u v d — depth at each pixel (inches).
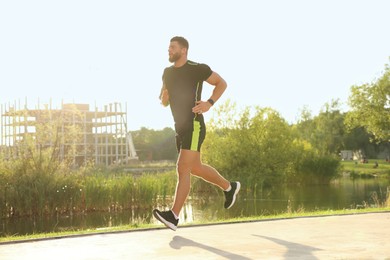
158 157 3582.7
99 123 2346.2
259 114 1396.4
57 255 151.0
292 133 1505.9
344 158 3336.6
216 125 1393.9
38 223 633.6
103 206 770.2
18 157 778.8
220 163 1355.8
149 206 805.9
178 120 176.4
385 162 2886.3
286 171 1414.9
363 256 138.6
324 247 155.6
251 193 1103.0
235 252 148.8
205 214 675.4
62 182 759.7
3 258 146.9
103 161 2514.8
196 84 176.1
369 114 1972.2
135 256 146.0
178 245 165.3
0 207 693.9
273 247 157.4
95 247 165.2
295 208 743.1
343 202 848.3
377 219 237.6
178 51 177.0
